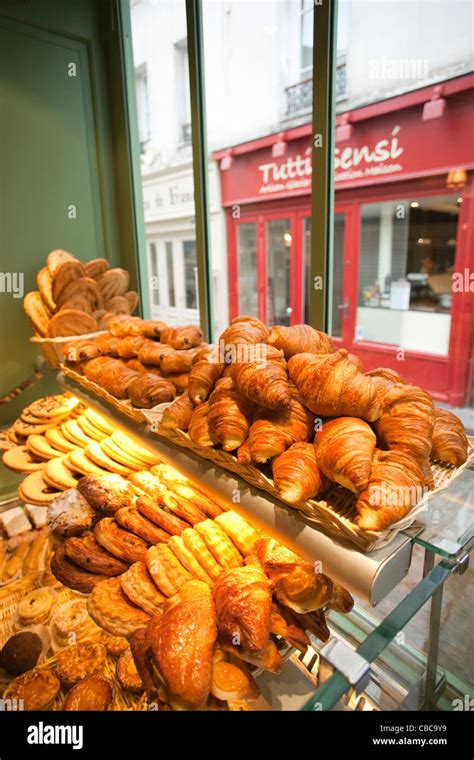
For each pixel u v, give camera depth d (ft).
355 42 8.64
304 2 9.30
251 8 9.94
